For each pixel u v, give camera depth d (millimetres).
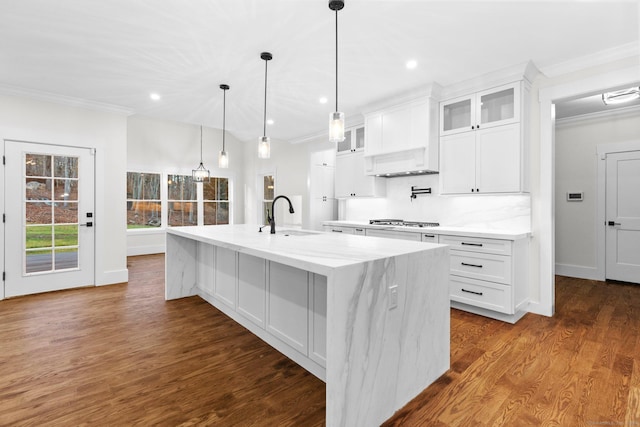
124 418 1606
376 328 1556
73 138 3928
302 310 2137
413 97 3652
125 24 2299
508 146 3105
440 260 1994
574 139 4676
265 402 1758
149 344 2463
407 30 2383
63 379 1957
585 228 4609
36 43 2562
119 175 4297
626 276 4297
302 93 3715
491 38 2500
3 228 3537
